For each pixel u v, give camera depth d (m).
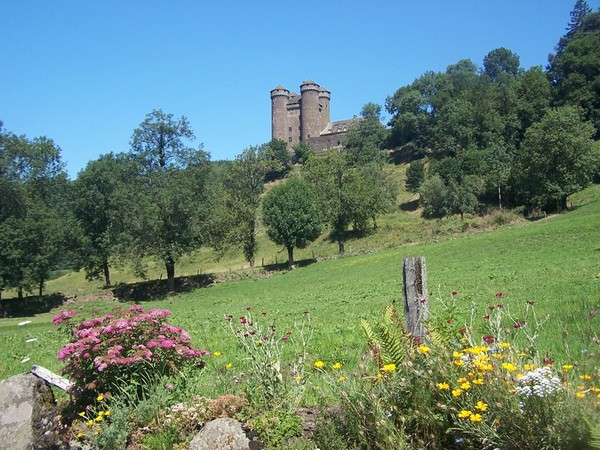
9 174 64.00
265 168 80.69
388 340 6.79
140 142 66.25
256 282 61.16
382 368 6.29
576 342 9.04
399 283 34.62
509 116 122.38
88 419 7.98
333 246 84.62
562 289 18.39
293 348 13.38
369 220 93.00
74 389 8.46
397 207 99.62
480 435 4.85
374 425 5.49
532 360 6.14
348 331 15.89
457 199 84.00
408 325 7.70
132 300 62.06
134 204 62.59
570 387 4.79
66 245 69.88
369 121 158.88
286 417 6.73
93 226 76.25
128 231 64.00
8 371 17.88
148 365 8.40
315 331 16.72
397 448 5.21
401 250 59.81
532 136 74.94
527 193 75.56
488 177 87.12
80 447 7.59
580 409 4.35
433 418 5.26
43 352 22.12
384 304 23.58
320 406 6.55
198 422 7.31
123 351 8.45
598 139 105.12
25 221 61.88
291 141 179.00
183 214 63.59
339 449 5.70
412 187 105.75
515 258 36.91
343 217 77.31
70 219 71.69
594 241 38.38
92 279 84.44
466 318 13.99
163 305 50.81
